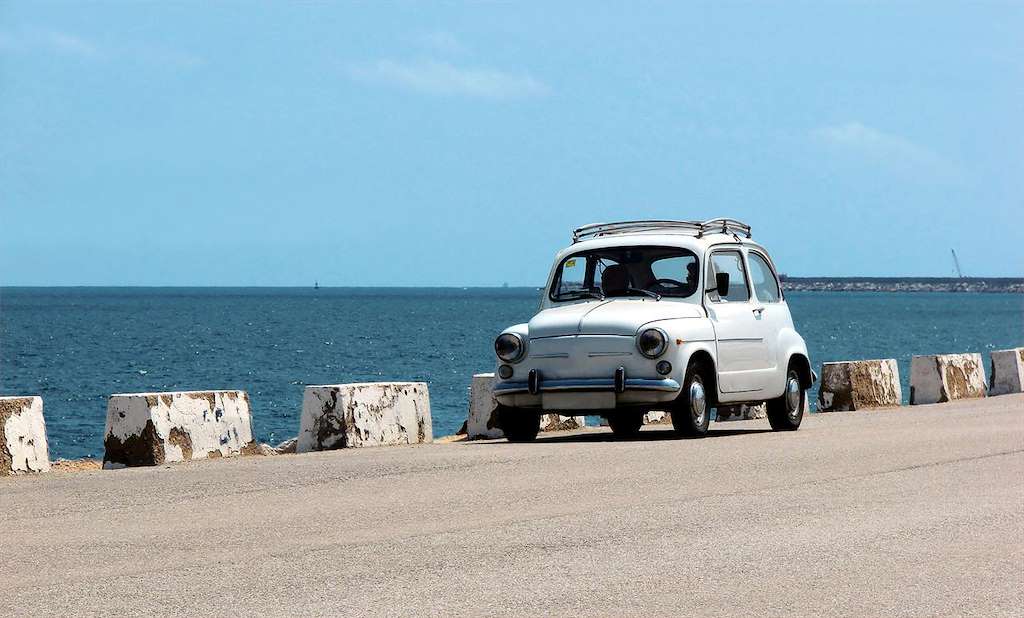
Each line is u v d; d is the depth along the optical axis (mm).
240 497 17484
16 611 10844
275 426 54625
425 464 20891
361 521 15281
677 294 26266
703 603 10953
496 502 16641
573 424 30859
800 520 15039
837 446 23188
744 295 27562
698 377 25516
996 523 14820
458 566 12492
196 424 23531
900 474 19125
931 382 39500
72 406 65250
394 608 10797
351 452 24000
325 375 90500
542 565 12523
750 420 33625
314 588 11570
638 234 27266
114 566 12734
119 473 20922
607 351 24688
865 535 14070
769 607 10805
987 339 158125
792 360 28797
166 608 10875
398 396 26891
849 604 10914
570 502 16547
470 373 91625
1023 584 11672
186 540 14148
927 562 12641
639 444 23953
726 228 28141
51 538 14492
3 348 126062
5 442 21125
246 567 12531
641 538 13922
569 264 27203
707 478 18750
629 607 10805
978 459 21000
